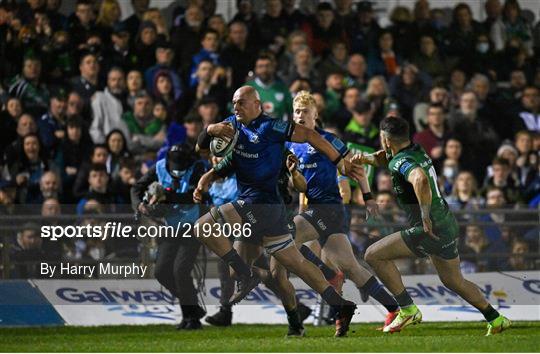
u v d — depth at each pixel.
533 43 54.44
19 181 42.28
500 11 53.84
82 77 45.84
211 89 46.69
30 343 26.33
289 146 28.23
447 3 54.09
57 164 43.50
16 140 43.84
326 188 27.94
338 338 26.03
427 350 22.59
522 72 52.75
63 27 47.59
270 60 46.00
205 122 43.41
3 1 46.94
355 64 49.06
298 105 27.14
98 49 46.69
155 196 30.34
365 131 45.03
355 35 50.69
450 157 46.66
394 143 26.08
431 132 47.22
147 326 32.19
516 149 47.84
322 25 50.28
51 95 45.22
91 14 47.97
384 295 27.61
